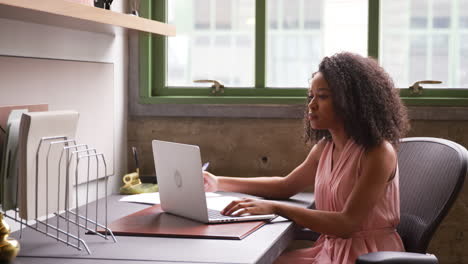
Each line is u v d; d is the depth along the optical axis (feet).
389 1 9.98
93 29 8.47
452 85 9.94
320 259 7.30
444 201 6.75
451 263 9.71
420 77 10.01
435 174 7.14
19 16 6.53
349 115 7.23
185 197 6.90
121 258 5.39
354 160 7.23
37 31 7.54
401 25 9.99
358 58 7.48
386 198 7.22
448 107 9.54
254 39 10.41
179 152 6.81
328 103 7.42
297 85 10.35
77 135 8.61
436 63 9.96
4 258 5.13
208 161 10.30
